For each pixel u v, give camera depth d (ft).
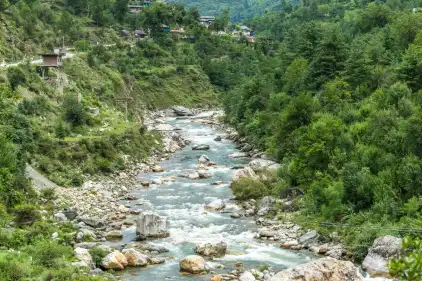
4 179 177.17
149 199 217.77
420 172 168.86
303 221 179.42
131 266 144.15
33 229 153.38
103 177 246.47
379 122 207.51
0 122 219.41
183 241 166.81
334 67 305.73
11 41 403.34
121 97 442.50
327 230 168.66
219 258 151.23
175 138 353.10
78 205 199.93
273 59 479.41
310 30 386.32
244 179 221.05
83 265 135.23
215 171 270.05
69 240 156.04
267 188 220.43
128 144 295.89
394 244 139.44
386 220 158.81
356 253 149.28
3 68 303.89
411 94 240.32
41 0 600.80
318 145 203.72
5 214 160.45
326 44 310.04
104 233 172.35
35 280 117.50
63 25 520.01
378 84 280.51
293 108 252.62
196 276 136.87
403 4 645.92
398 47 349.00
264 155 289.12
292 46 429.79
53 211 186.91
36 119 268.62
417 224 152.25
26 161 212.64
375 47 330.75
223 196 221.25
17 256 130.00
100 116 332.19
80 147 254.47
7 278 115.55
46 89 320.70
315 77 310.45
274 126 288.92
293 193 208.33
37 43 446.60
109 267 140.87
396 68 264.72
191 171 269.03
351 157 197.98
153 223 170.91
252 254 154.71
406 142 183.52
